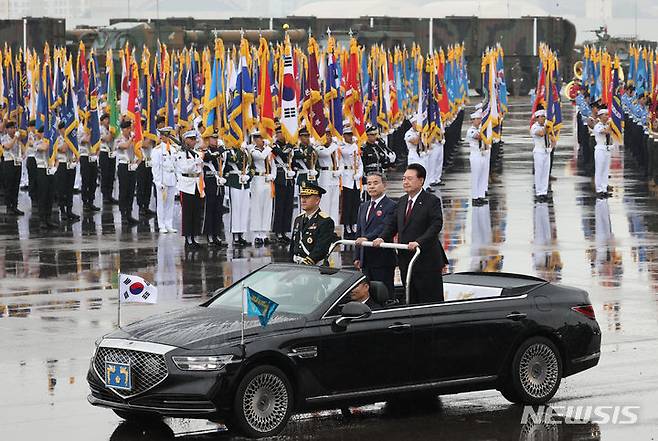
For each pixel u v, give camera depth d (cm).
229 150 8119
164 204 8750
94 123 10219
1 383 4431
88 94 10650
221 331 3800
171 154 8700
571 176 12650
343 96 9031
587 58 17538
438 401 4259
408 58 17250
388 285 4638
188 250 7888
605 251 7650
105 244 8169
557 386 4212
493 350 4100
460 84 17188
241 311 3991
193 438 3772
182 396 3688
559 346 4222
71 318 5638
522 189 11438
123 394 3778
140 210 9569
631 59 17962
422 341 3994
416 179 4453
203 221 8906
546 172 10688
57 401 4191
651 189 11406
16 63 11488
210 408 3694
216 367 3694
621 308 5838
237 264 7288
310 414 4088
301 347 3812
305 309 3938
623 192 11162
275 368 3778
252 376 3734
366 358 3909
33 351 4950
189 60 12144
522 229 8700
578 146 16262
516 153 15200
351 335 3888
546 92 10969
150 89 9806
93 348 5003
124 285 4075
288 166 8306
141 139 9488
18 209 10256
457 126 16175
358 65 9681
